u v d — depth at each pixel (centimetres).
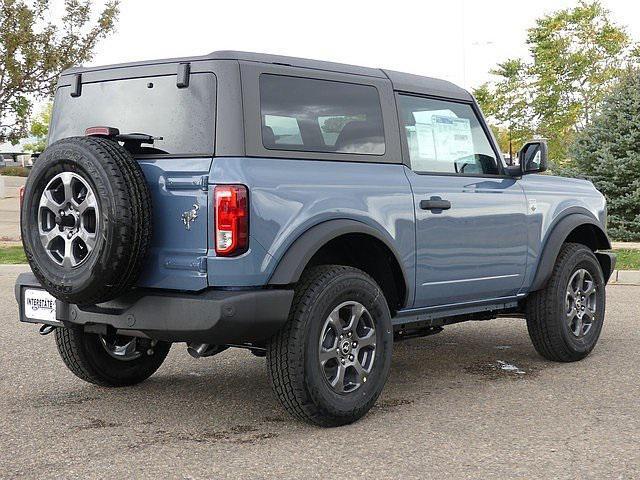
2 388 594
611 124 1803
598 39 4109
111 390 589
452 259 576
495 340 774
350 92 531
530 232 639
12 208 2694
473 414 523
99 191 447
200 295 459
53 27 1948
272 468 422
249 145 466
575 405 543
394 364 673
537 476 408
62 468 424
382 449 452
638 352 714
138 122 497
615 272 1177
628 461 431
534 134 4191
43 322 519
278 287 472
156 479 407
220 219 453
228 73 471
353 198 509
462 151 607
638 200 1706
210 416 521
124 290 468
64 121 540
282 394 480
